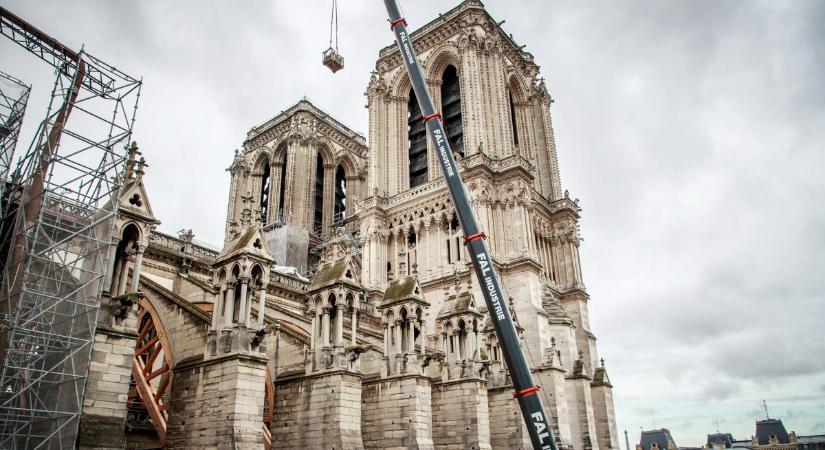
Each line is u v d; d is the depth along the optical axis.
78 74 39.31
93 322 29.23
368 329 68.19
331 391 39.34
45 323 29.88
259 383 34.59
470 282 71.56
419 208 81.56
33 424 29.61
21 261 32.03
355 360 41.25
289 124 108.94
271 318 46.91
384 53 97.00
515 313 68.81
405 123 91.75
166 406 41.03
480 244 32.78
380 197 85.06
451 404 51.94
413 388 45.06
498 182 77.50
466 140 80.88
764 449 195.62
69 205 34.47
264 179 113.69
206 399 34.84
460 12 88.50
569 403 69.44
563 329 72.56
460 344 54.22
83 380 28.39
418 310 49.09
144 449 41.22
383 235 83.31
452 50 89.25
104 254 30.73
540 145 96.12
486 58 85.88
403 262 52.66
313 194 103.94
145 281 43.50
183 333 39.38
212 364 35.25
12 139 38.78
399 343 47.75
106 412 29.33
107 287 31.30
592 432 68.12
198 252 58.88
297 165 103.00
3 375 27.47
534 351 67.31
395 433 44.91
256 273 37.84
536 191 86.25
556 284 85.50
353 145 119.25
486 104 82.31
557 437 61.69
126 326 31.38
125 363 30.61
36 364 30.80
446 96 92.44
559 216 89.19
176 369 37.66
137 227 33.34
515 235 74.19
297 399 41.19
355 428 39.19
